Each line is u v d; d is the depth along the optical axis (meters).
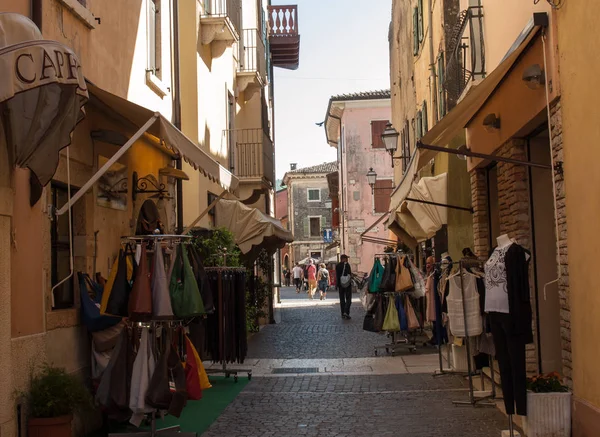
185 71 16.75
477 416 8.77
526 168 9.73
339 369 13.25
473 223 12.83
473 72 11.25
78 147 8.34
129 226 10.22
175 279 7.76
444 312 10.27
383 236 48.75
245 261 18.75
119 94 10.09
